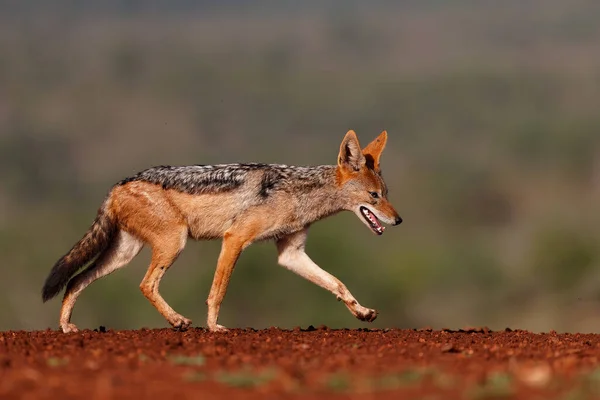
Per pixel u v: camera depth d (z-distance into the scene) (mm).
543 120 122188
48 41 170500
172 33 185125
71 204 103375
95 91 146000
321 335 25000
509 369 17344
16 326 68812
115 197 26875
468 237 86188
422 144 121938
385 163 112938
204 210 26938
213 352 19641
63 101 141375
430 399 14711
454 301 74438
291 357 19328
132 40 173875
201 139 133625
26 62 157750
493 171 104750
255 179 27250
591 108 128875
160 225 26719
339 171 28391
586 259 71125
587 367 17797
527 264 73625
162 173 26984
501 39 183625
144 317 69688
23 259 76500
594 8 197875
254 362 18406
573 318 68750
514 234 82875
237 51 175375
